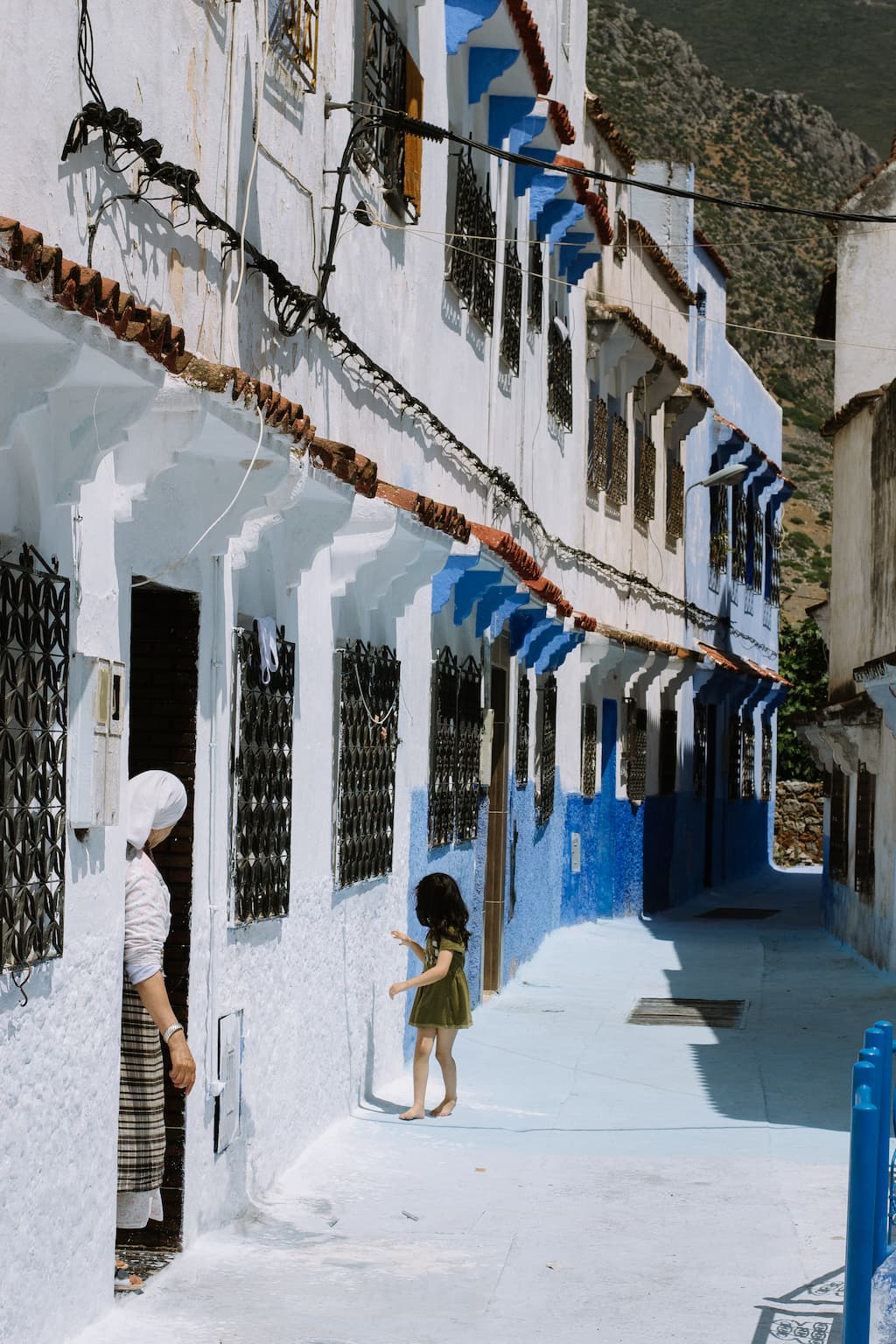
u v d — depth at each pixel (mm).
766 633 36500
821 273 103188
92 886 5707
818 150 116938
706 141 115688
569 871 20531
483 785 14375
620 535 22688
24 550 5094
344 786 9312
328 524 7918
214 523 6344
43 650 5207
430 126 9617
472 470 13906
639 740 24281
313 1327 6105
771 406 36625
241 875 7414
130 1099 6336
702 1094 10930
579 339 20000
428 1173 8516
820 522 79125
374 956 10336
